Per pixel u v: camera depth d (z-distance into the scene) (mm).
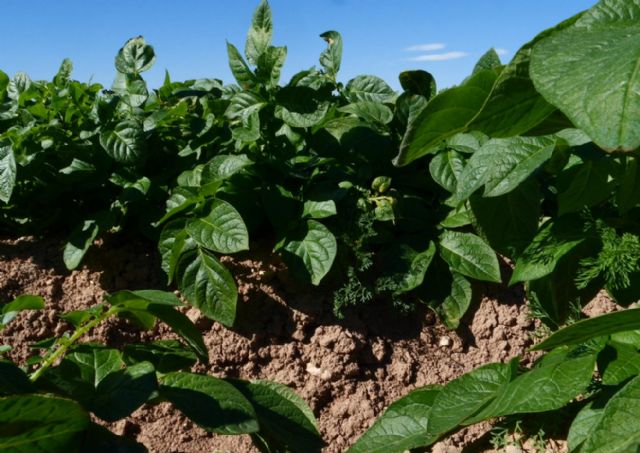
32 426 523
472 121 525
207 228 834
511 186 579
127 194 899
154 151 957
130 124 900
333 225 885
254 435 654
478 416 583
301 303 867
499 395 590
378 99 996
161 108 1014
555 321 704
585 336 546
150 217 912
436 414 609
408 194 925
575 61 444
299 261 848
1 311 636
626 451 490
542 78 446
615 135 403
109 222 879
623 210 633
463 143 872
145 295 609
